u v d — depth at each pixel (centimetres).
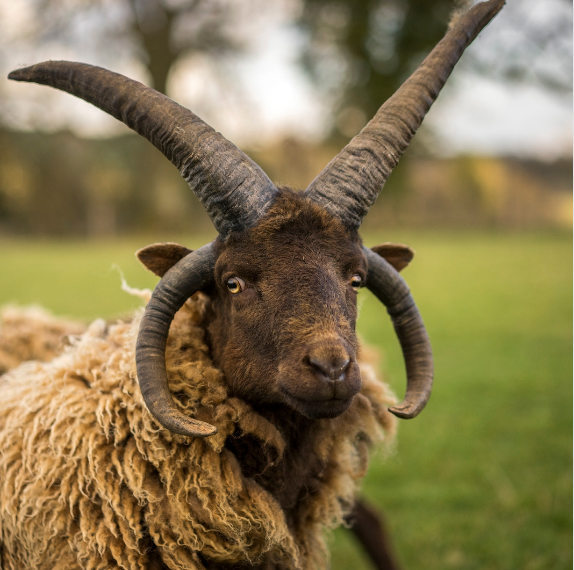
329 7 2172
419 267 2150
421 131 2150
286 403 240
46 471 256
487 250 2745
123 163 3569
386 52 2169
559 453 569
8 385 315
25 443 266
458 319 1257
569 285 1730
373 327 1192
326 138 2389
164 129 244
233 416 253
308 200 246
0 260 2212
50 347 378
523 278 1881
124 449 258
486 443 597
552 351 982
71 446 257
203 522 253
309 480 282
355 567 438
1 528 272
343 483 292
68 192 3716
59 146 3528
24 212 3784
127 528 248
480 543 434
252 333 239
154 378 241
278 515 259
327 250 239
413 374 281
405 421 666
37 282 1652
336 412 224
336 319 229
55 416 263
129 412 259
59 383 277
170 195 3616
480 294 1584
